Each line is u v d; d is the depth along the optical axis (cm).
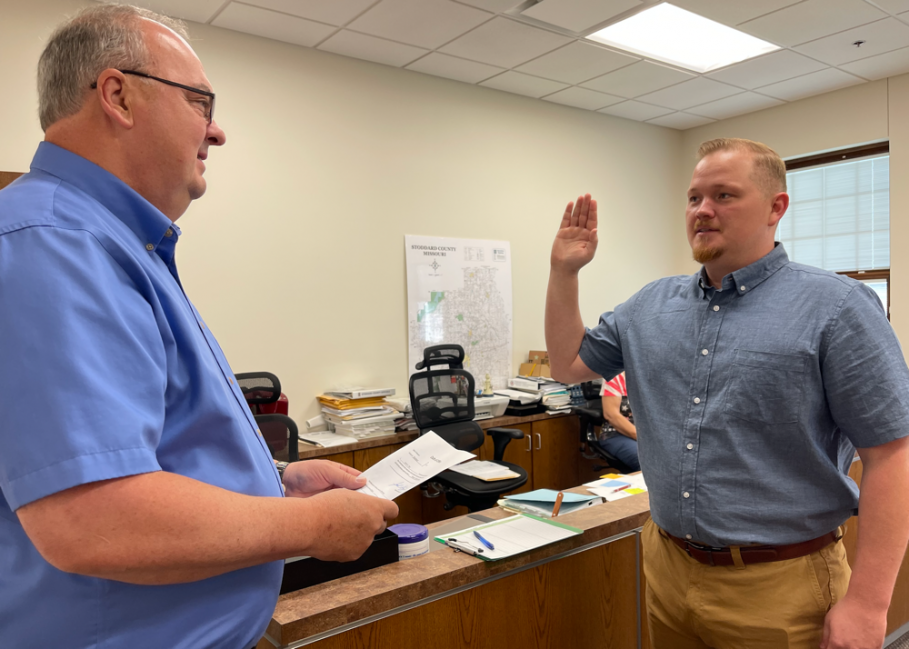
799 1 317
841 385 116
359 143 376
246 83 335
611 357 157
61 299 61
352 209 374
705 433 127
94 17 76
